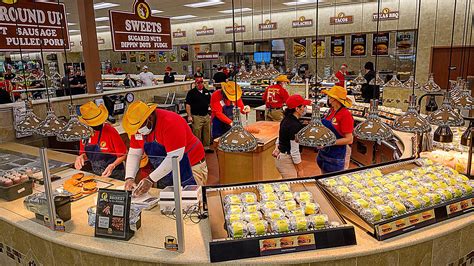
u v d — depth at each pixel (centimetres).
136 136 306
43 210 255
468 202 254
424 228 233
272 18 1241
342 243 214
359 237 223
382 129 263
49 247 249
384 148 491
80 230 247
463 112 444
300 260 204
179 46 1516
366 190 256
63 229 246
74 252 236
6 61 1425
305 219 217
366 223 226
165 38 605
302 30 1192
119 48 529
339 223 222
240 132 246
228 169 525
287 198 248
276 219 222
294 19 1198
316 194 257
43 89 1152
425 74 967
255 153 499
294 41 1228
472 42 883
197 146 354
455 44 908
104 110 367
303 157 691
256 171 505
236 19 1315
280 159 427
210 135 748
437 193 249
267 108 718
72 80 1134
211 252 205
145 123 296
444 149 373
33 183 306
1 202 298
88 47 604
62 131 313
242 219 221
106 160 309
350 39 1123
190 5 1002
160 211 266
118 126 579
